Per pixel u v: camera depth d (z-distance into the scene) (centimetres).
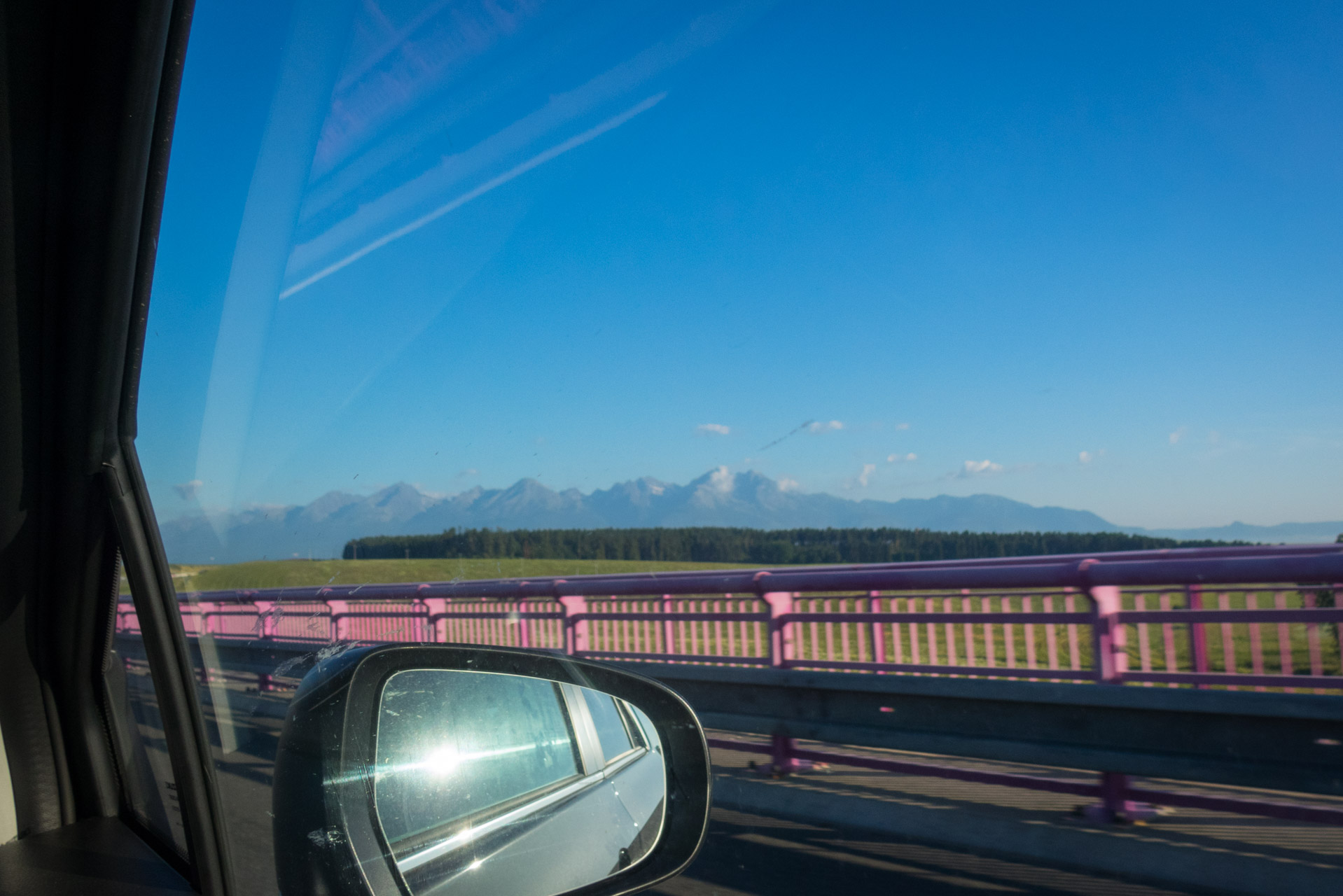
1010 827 287
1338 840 257
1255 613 349
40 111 125
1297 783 293
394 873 132
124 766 162
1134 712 335
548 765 174
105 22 120
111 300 133
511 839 154
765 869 266
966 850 275
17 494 140
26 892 134
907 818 302
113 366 137
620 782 189
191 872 138
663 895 251
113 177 127
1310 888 226
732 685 472
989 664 437
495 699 169
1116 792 321
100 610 157
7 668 150
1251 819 283
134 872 142
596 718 194
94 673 161
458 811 148
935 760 379
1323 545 352
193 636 147
